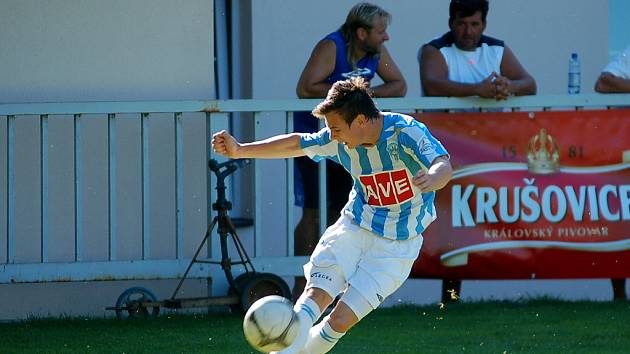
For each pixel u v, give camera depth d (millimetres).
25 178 32562
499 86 32656
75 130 31609
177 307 30266
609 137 32844
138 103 31844
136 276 31953
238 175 39156
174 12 33625
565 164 32750
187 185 33281
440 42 34312
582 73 41781
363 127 20578
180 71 33750
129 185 33094
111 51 33344
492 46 34562
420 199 21312
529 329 28531
